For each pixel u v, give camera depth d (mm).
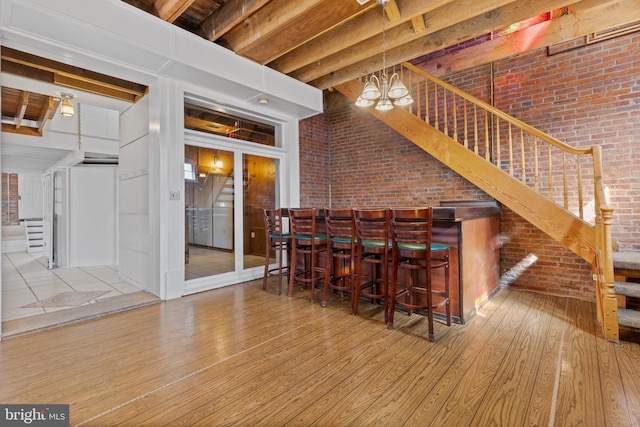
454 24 3193
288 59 3898
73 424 1476
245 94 3822
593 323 2699
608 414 1530
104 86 3543
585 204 3352
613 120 3209
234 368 1983
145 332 2539
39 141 4961
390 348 2250
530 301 3342
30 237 7676
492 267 3588
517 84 3766
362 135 5285
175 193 3461
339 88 4707
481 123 4004
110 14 2512
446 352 2186
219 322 2758
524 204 3184
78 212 5516
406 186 4777
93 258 5594
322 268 3488
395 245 2590
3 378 1862
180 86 3459
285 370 1957
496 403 1626
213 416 1538
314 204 5426
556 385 1777
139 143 3803
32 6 2156
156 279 3416
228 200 4180
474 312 2979
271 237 3885
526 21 3609
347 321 2773
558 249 3598
